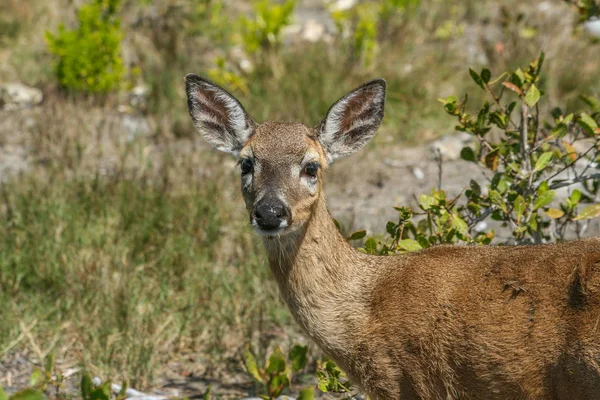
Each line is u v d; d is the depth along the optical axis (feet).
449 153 54.08
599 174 31.76
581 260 24.40
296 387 33.71
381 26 70.18
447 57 65.41
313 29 75.36
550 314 24.35
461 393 25.84
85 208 45.52
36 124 58.44
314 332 27.53
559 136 31.86
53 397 32.68
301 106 58.80
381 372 26.61
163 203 46.09
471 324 25.21
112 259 41.11
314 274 27.43
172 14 74.54
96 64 63.26
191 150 55.42
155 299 38.91
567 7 72.28
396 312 26.30
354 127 29.99
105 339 35.70
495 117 32.27
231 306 38.37
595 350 23.63
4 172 52.49
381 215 47.09
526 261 25.25
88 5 67.21
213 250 43.21
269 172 27.71
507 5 75.00
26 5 78.13
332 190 50.88
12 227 44.09
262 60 64.28
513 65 60.49
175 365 35.81
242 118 29.50
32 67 68.54
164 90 63.26
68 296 38.88
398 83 60.75
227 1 84.23
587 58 62.64
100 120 60.23
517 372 24.82
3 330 36.32
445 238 30.58
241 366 34.96
